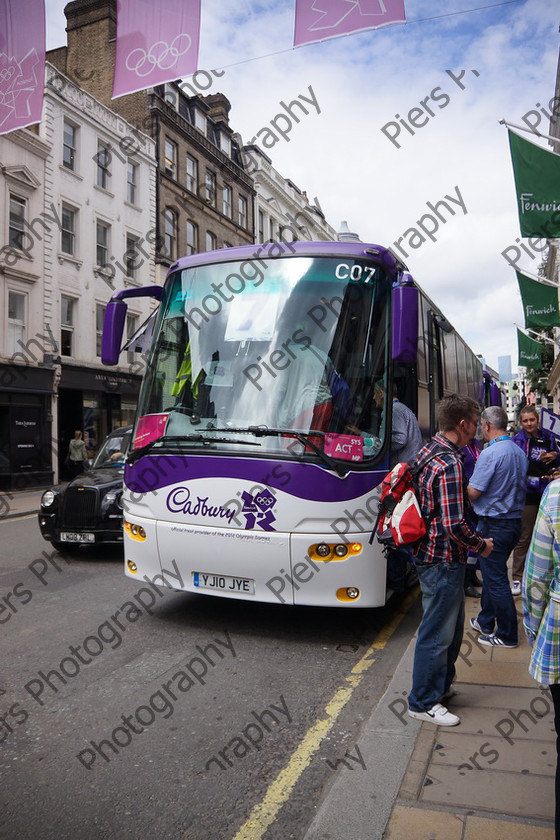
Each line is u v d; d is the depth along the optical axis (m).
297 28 7.18
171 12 8.07
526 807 2.78
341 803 2.86
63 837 2.79
